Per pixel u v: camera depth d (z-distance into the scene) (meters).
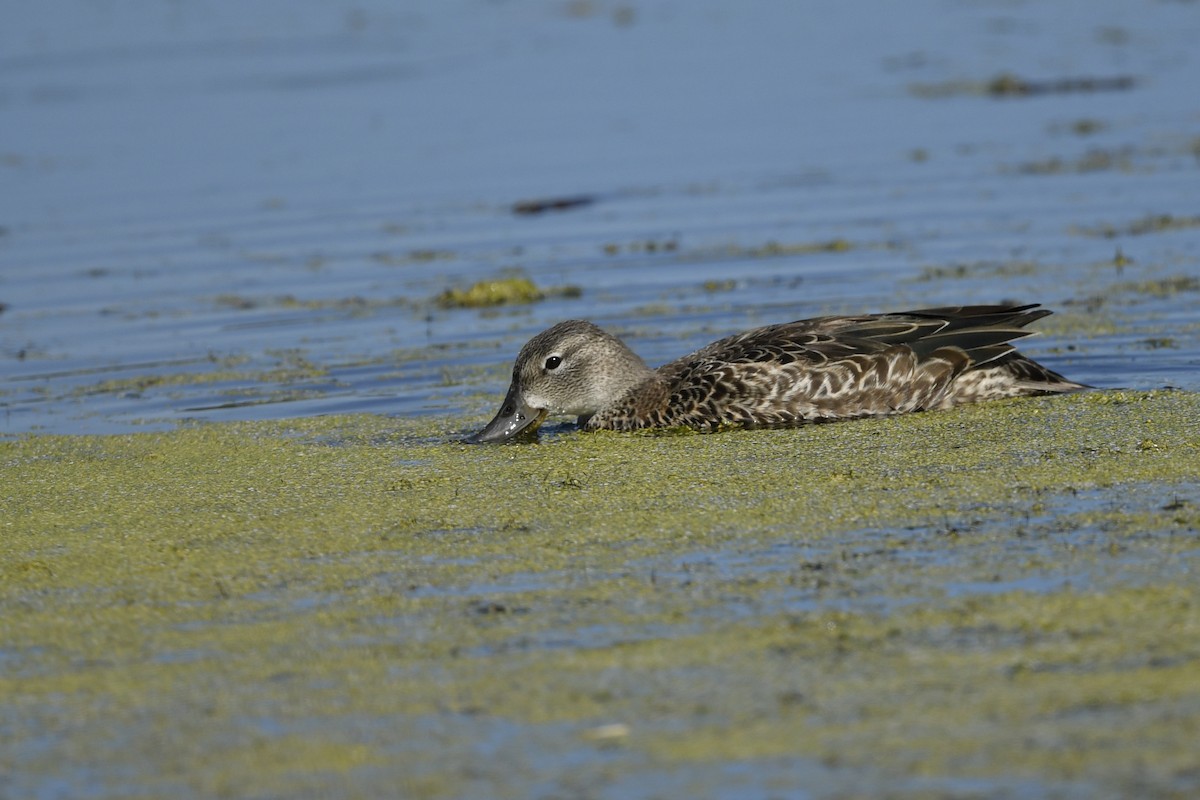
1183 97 27.20
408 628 8.79
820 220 21.31
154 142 26.22
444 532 10.56
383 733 7.47
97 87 29.98
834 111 27.41
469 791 6.87
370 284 19.52
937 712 7.35
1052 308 16.64
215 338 17.53
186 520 11.17
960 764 6.86
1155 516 9.92
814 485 11.19
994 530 9.88
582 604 9.02
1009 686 7.57
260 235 21.69
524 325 17.52
